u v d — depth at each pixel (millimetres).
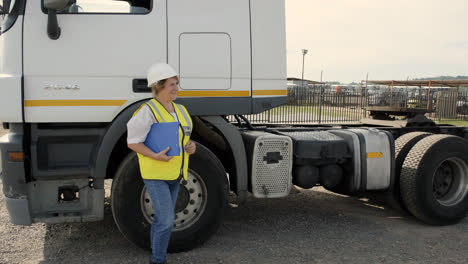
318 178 4562
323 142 4461
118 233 4293
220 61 3840
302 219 4883
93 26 3531
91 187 3635
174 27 3705
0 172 3453
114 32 3576
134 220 3588
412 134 5121
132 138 2926
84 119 3549
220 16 3822
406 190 4699
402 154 4910
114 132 3529
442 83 20359
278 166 4145
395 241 4203
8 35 3396
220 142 4078
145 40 3645
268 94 4031
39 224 4531
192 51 3760
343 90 17828
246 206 5379
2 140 3367
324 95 16750
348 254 3834
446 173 5008
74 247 3908
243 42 3895
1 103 3334
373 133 4680
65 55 3477
